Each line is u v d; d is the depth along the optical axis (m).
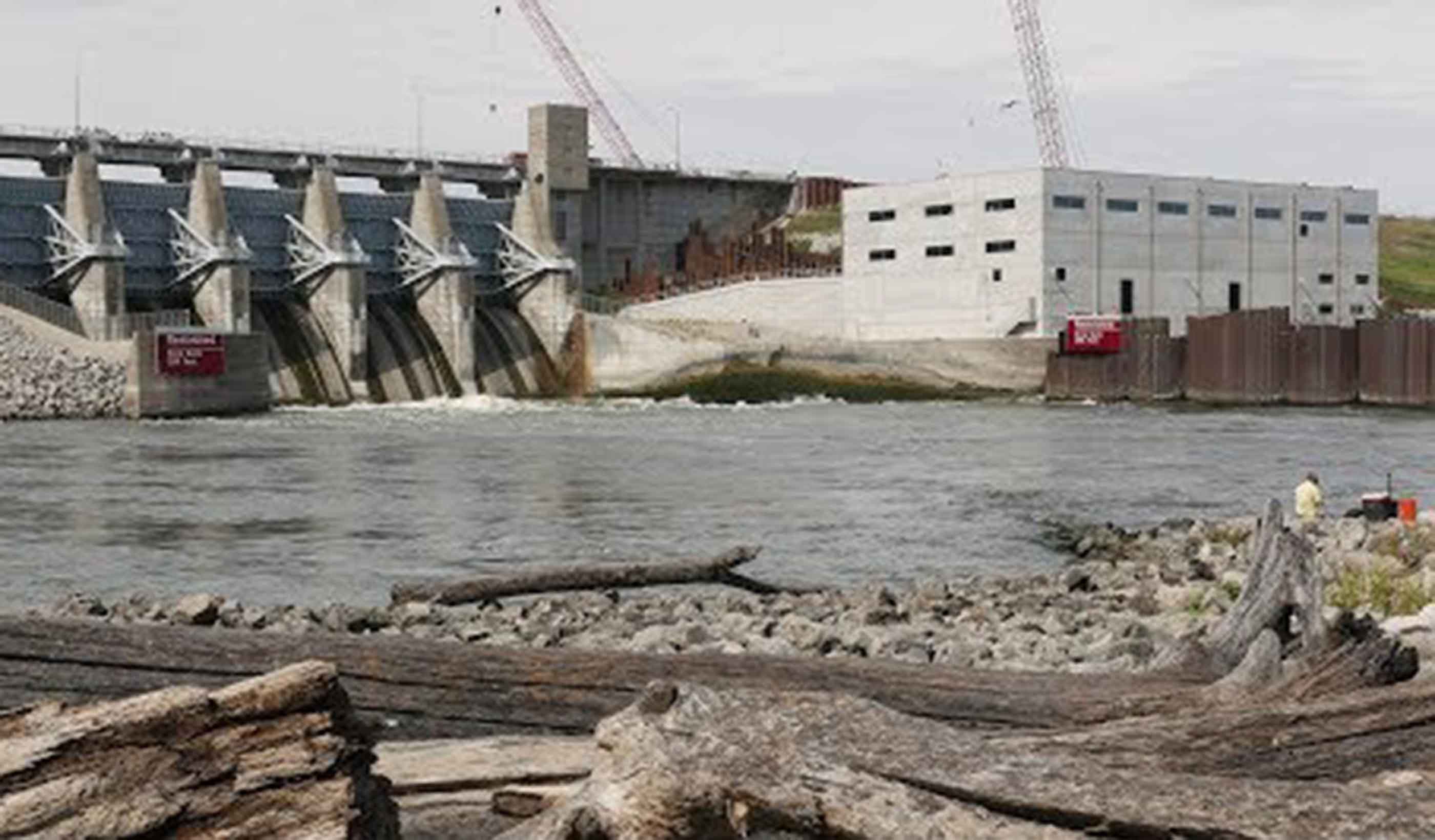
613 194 180.12
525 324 156.88
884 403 140.62
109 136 133.38
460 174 157.38
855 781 7.50
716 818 7.69
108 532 49.97
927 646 20.92
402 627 24.98
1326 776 9.20
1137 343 138.50
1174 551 41.28
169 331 115.56
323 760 7.98
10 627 11.92
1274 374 134.25
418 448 87.06
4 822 7.52
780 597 28.91
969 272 147.25
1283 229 160.00
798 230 194.50
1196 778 7.41
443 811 10.17
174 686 11.13
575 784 10.51
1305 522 39.53
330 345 139.12
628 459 79.69
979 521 52.84
